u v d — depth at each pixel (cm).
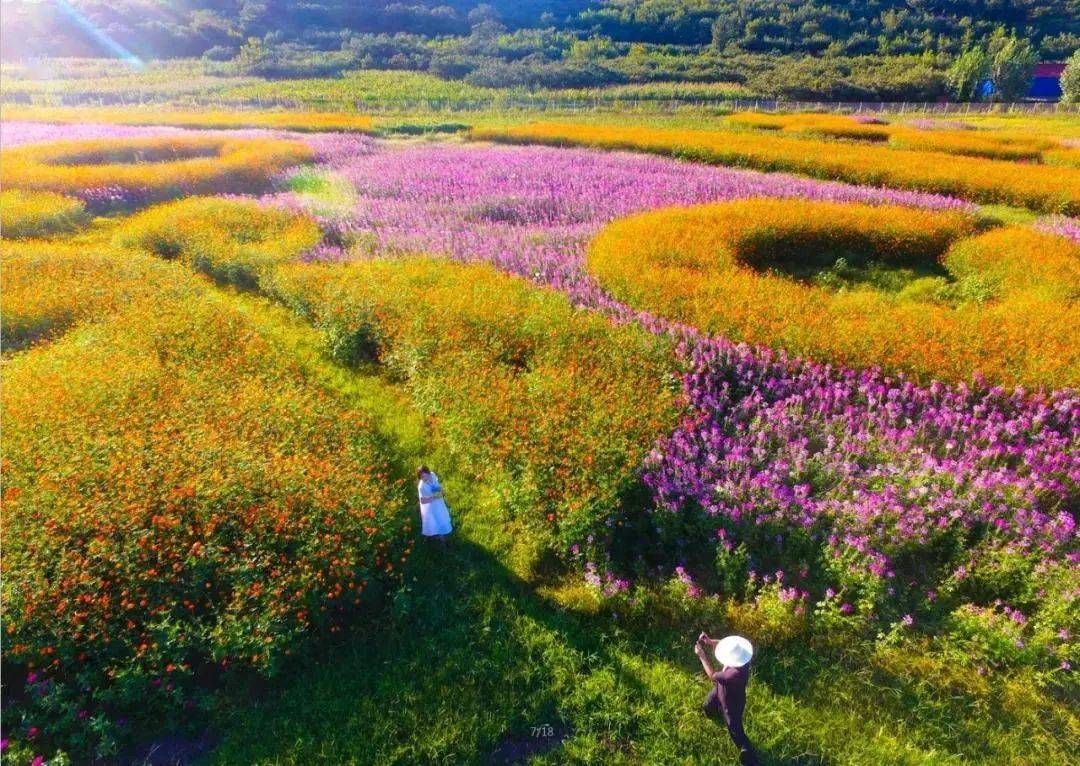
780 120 4534
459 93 6159
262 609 716
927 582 838
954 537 862
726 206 2136
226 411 1017
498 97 6019
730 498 892
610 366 1195
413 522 923
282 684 709
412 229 2064
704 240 1816
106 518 764
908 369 1191
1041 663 736
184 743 655
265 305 1648
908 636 774
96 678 666
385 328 1371
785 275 1861
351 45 8388
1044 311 1383
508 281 1570
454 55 7988
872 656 749
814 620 781
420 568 855
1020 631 738
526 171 2722
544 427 980
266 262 1770
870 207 2189
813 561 856
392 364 1311
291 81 6794
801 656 751
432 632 769
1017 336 1257
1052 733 683
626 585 814
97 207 2383
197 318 1355
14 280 1531
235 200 2341
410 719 665
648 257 1711
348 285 1534
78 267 1645
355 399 1255
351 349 1388
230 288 1727
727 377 1217
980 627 750
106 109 5028
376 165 2881
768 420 1073
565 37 9125
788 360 1221
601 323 1323
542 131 3681
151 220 2052
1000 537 865
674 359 1223
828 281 1833
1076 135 3934
